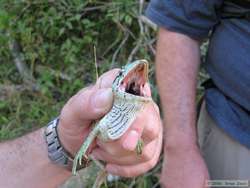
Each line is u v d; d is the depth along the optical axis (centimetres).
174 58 69
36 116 118
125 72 33
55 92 126
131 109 34
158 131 36
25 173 43
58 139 40
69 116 37
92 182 88
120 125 34
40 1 133
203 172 66
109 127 34
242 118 64
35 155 43
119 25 123
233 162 66
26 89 126
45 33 132
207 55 70
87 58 129
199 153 68
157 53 72
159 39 71
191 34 68
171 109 69
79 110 36
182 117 68
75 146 40
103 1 133
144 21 118
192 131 68
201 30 68
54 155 41
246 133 64
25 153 44
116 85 34
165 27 69
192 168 66
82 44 129
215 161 69
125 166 37
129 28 125
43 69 130
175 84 69
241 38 63
